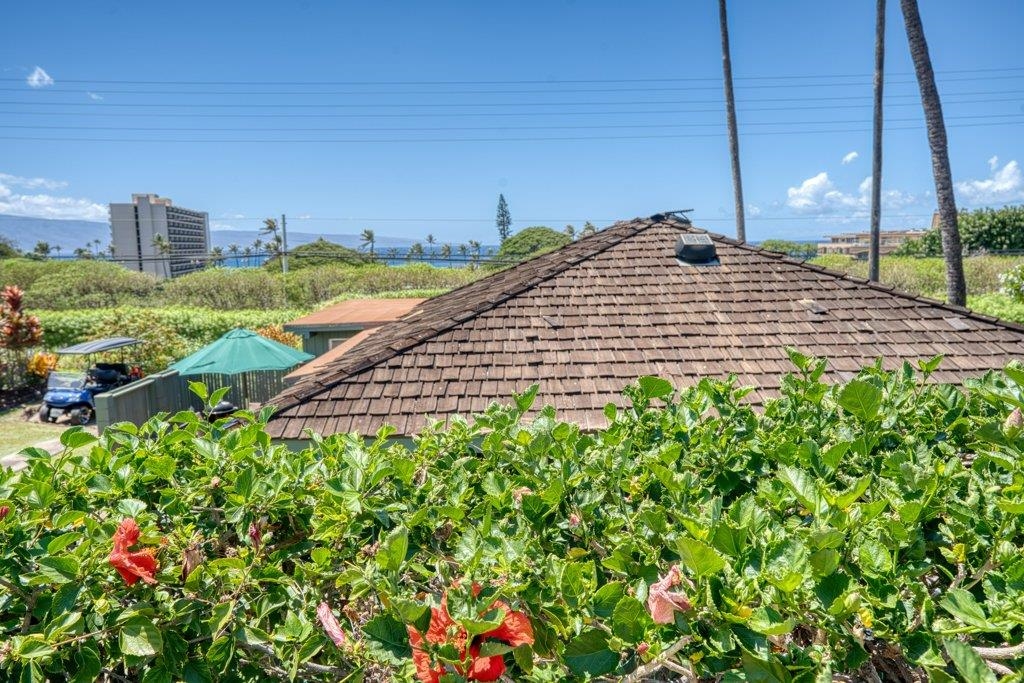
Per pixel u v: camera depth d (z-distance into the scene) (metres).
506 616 1.44
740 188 17.16
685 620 1.29
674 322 7.54
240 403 18.03
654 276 8.48
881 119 16.25
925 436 2.47
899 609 1.39
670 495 2.08
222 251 59.00
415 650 1.39
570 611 1.49
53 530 1.97
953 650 1.25
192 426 2.48
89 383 16.75
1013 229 37.16
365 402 6.36
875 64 16.19
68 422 15.91
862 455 2.15
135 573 1.60
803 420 2.62
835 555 1.29
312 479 2.29
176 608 1.66
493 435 2.60
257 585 1.80
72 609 1.62
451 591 1.45
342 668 1.65
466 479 2.31
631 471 2.26
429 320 8.85
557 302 7.89
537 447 2.42
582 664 1.38
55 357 20.06
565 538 2.02
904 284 29.86
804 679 1.24
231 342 14.15
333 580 1.92
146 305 33.84
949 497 1.83
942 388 2.64
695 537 1.42
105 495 2.12
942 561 1.78
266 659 1.69
